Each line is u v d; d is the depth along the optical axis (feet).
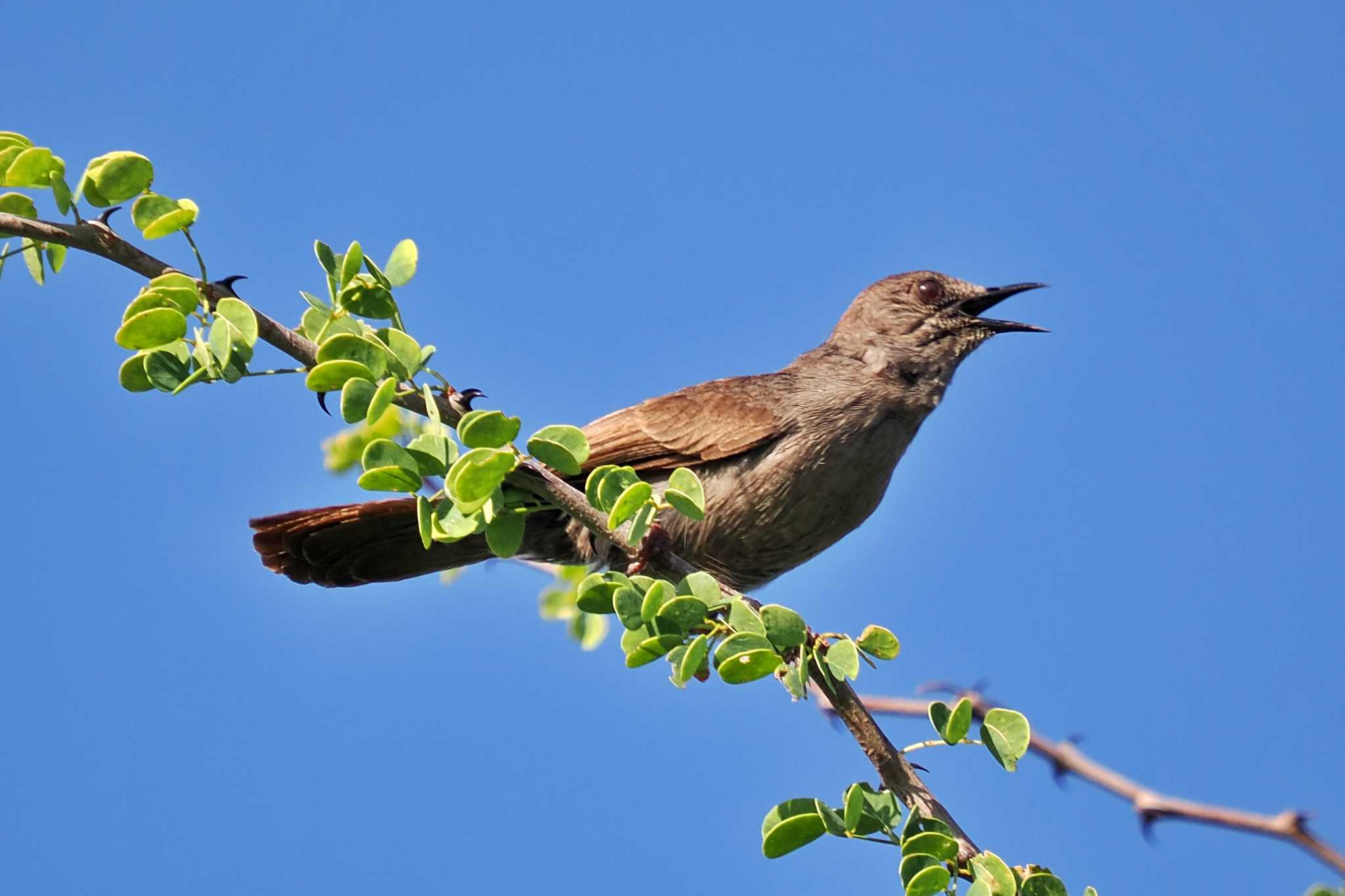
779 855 30.89
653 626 31.45
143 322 30.42
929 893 29.48
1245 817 34.50
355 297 32.99
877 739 32.17
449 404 32.27
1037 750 38.88
